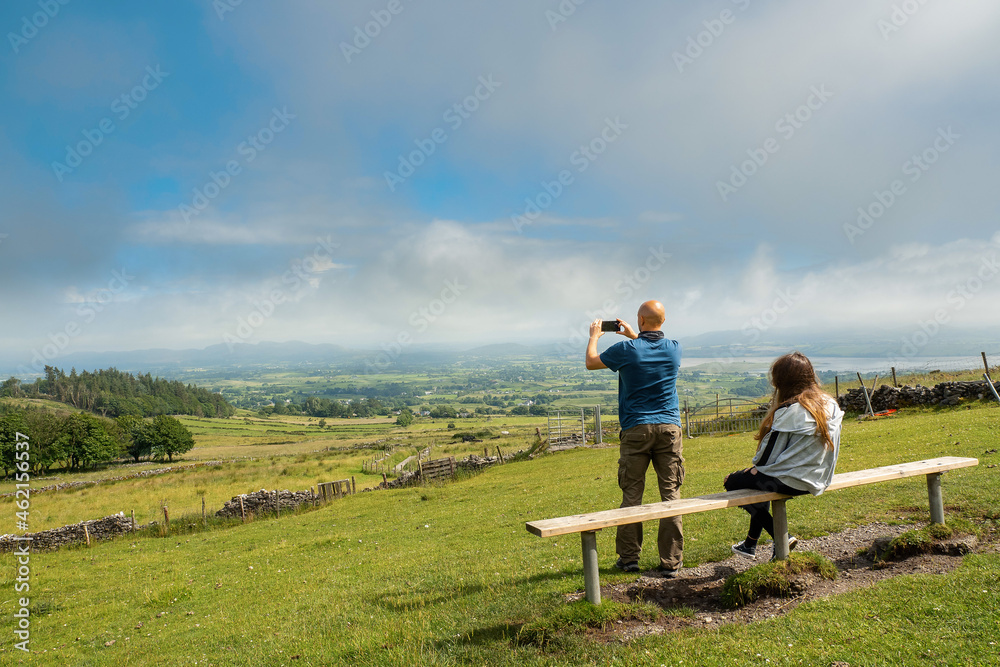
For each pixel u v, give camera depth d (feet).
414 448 248.52
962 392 78.54
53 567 66.69
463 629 18.72
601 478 66.28
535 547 33.01
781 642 13.92
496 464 117.70
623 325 22.76
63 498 152.97
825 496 31.04
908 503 26.94
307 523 75.82
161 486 161.68
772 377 19.08
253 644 23.89
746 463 58.90
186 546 71.97
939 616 13.85
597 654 14.97
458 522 53.72
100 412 634.02
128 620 36.58
